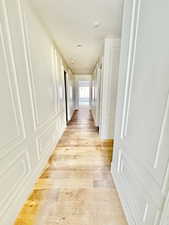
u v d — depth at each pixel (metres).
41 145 1.80
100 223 1.09
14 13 1.12
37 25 1.63
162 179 0.63
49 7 1.47
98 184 1.54
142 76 0.85
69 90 4.93
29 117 1.43
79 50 3.00
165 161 0.61
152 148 0.73
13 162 1.12
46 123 2.02
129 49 1.06
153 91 0.72
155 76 0.70
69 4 1.41
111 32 2.10
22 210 1.20
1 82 0.98
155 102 0.70
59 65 3.02
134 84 0.99
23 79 1.30
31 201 1.29
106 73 2.54
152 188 0.73
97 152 2.34
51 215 1.15
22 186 1.26
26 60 1.36
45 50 1.96
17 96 1.19
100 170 1.81
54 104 2.54
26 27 1.34
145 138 0.81
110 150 2.42
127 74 1.12
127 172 1.14
